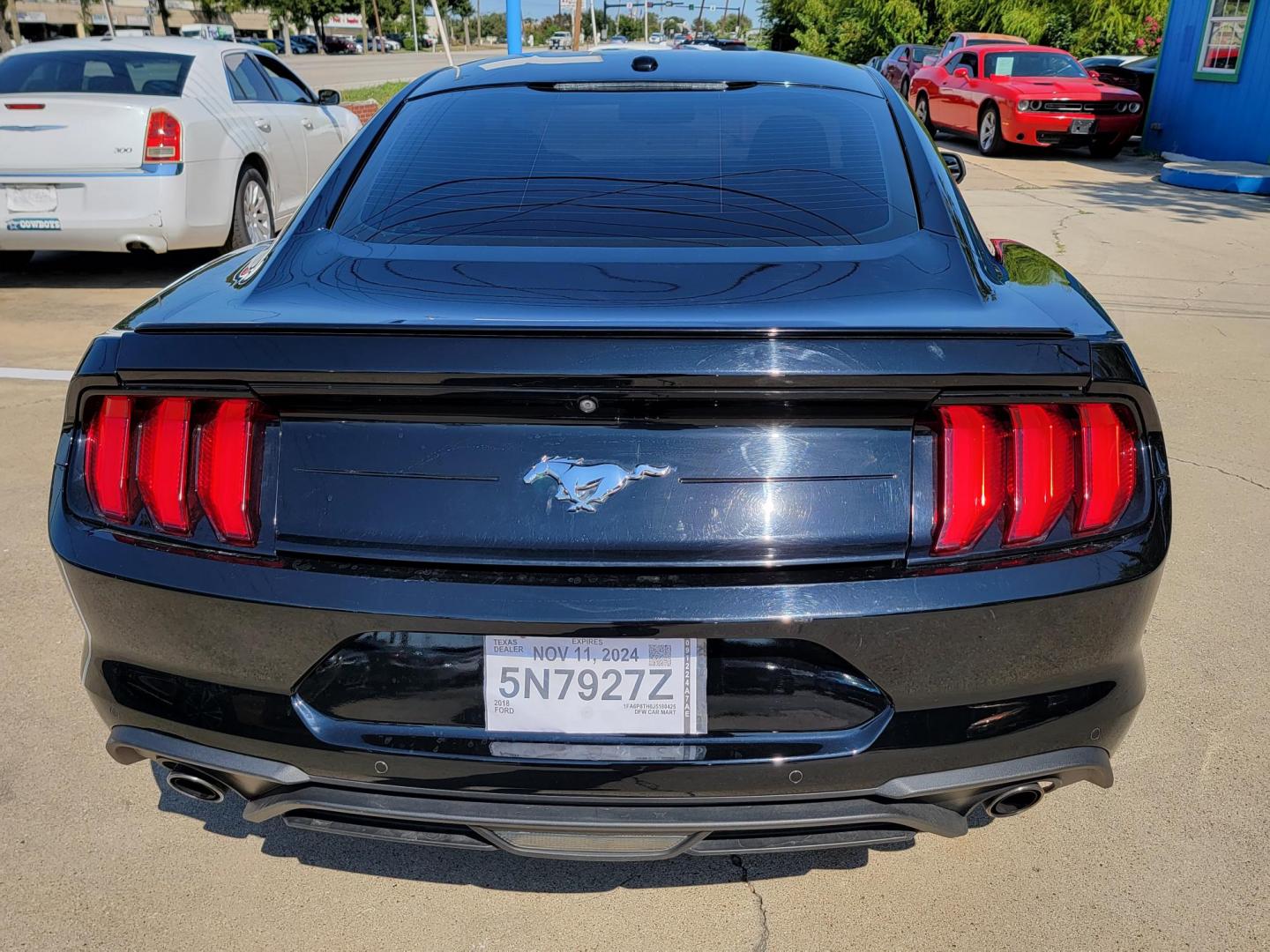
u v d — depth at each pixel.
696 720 1.57
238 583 1.59
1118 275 7.20
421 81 2.59
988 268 1.91
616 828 1.59
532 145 2.20
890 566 1.55
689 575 1.53
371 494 1.57
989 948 1.87
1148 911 1.95
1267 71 12.48
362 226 1.98
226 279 1.96
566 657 1.56
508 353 1.49
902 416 1.55
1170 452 4.23
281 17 74.50
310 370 1.52
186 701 1.68
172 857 2.08
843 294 1.70
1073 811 2.22
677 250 1.84
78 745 2.41
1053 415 1.57
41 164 6.02
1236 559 3.33
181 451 1.62
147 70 6.45
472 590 1.53
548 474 1.54
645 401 1.51
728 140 2.20
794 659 1.56
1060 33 21.14
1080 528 1.60
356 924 1.92
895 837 1.69
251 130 6.87
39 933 1.88
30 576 3.16
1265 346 5.68
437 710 1.60
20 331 5.79
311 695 1.63
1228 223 9.25
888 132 2.26
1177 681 2.67
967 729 1.61
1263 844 2.12
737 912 1.95
